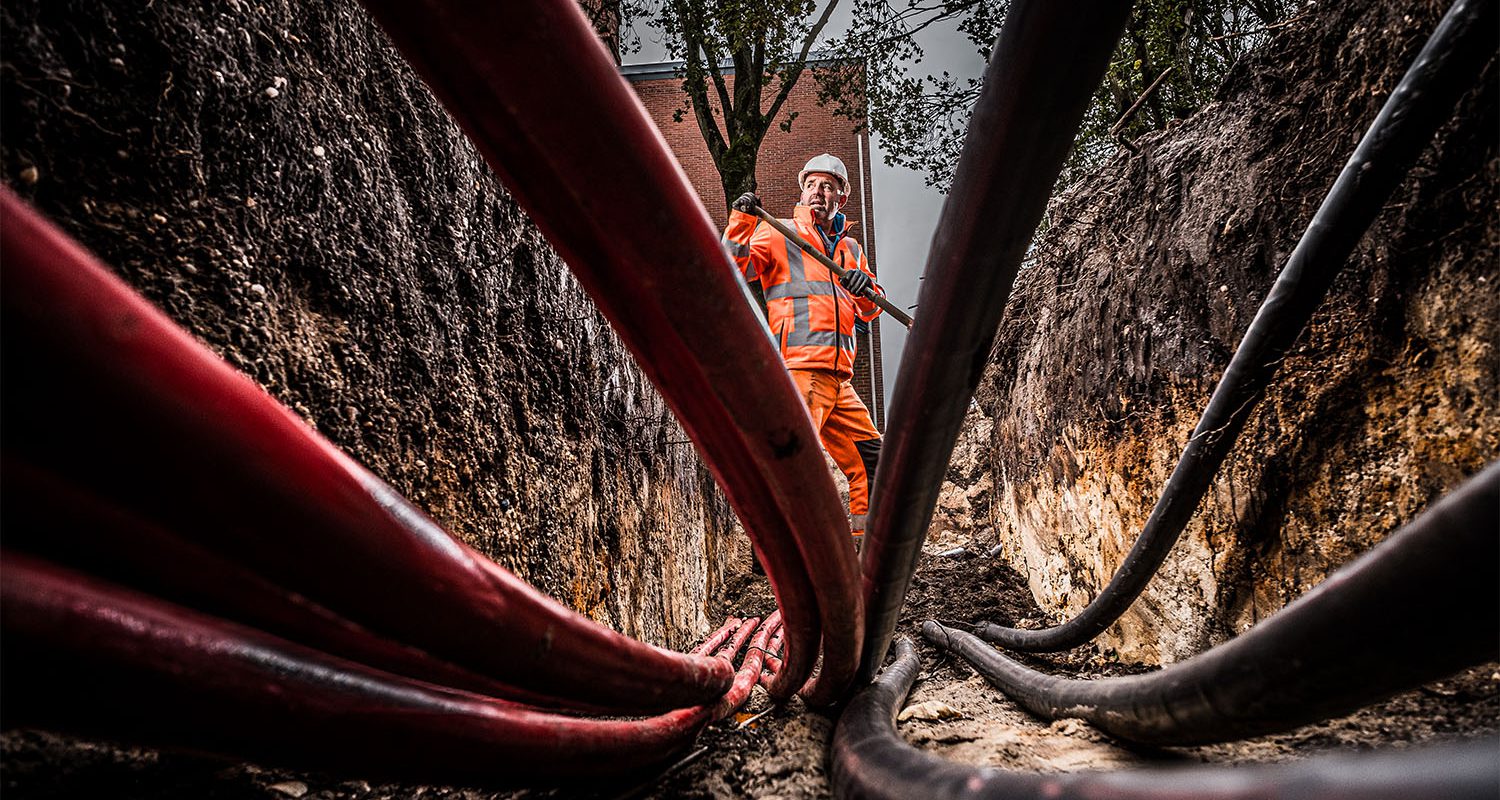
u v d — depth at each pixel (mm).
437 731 775
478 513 1727
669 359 983
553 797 1363
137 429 427
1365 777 363
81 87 917
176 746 601
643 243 748
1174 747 1547
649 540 3510
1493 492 559
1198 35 4746
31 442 416
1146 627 2582
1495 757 325
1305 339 1904
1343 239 1478
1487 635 610
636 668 1096
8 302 371
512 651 758
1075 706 1699
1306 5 2270
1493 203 1490
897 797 908
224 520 486
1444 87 1272
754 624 3992
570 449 2494
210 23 1126
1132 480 2768
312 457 528
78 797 821
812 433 1082
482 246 2082
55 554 541
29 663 487
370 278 1479
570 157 673
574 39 618
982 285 1097
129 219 959
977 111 957
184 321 1007
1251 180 2275
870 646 1886
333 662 714
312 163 1347
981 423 6727
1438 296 1586
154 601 599
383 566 578
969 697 2383
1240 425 1804
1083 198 3984
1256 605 2045
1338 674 791
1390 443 1680
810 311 3729
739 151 7594
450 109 692
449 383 1716
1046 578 3863
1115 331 3010
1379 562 686
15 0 850
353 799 1129
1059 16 798
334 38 1497
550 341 2490
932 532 6383
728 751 1772
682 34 7355
